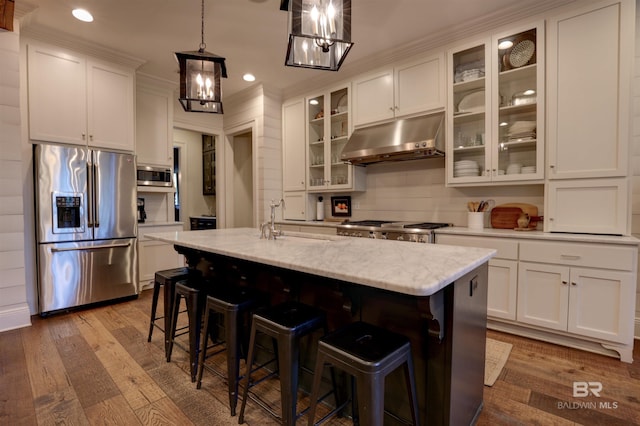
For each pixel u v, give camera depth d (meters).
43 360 2.21
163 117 4.29
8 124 2.71
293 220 4.48
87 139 3.35
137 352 2.33
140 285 3.86
